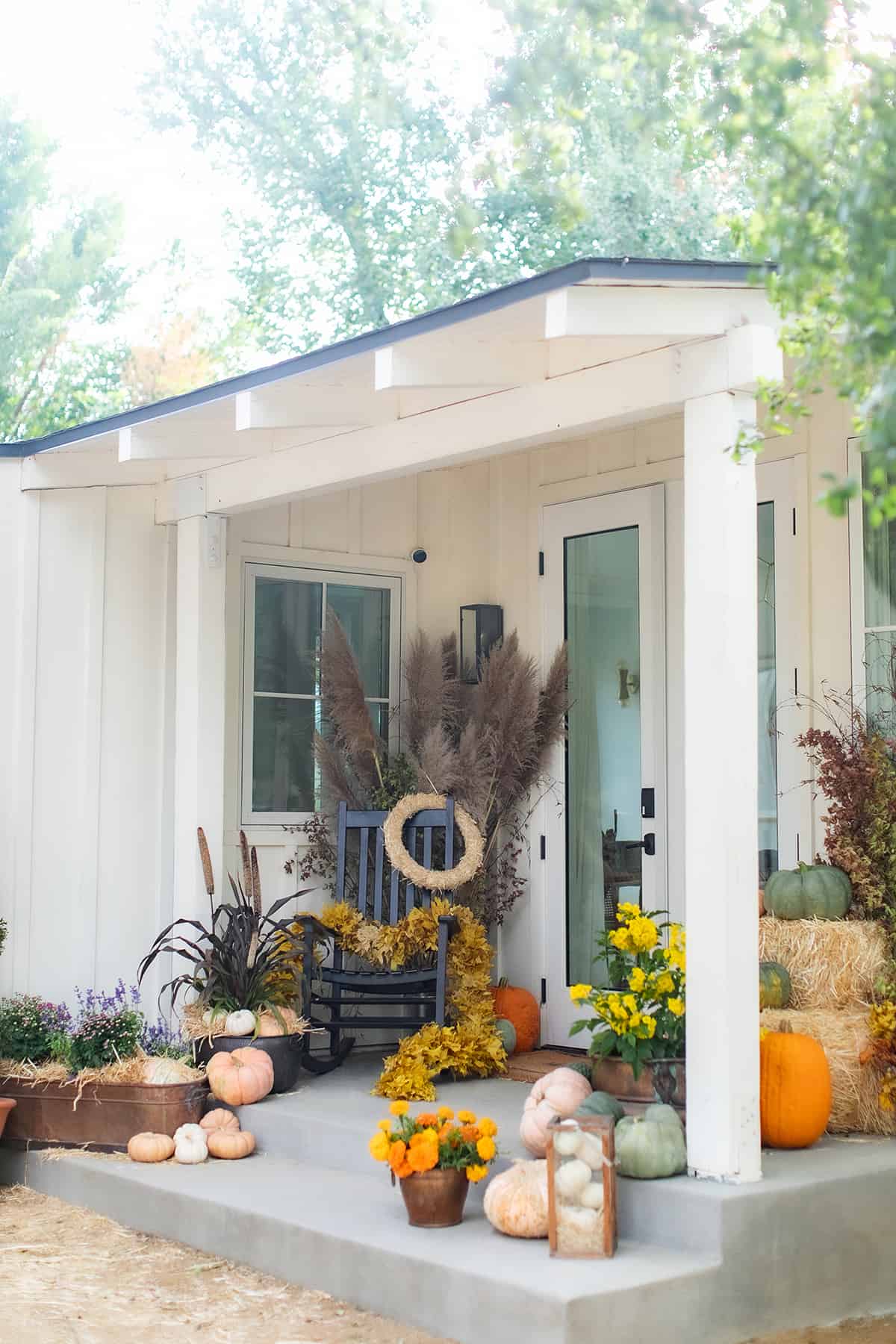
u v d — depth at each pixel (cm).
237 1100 560
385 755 701
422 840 685
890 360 322
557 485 707
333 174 1578
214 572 652
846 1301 418
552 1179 398
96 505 679
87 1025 577
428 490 755
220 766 648
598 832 677
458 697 729
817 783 534
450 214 1548
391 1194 474
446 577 753
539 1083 471
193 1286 441
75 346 1758
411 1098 550
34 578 671
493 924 700
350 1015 700
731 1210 393
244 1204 466
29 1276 454
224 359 1772
